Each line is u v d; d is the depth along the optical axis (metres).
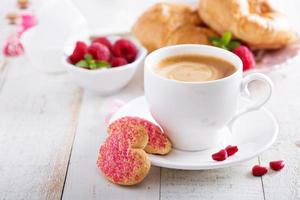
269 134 0.51
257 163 0.52
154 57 0.54
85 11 0.88
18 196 0.48
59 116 0.62
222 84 0.49
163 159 0.48
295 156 0.53
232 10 0.70
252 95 0.64
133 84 0.70
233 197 0.47
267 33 0.69
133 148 0.48
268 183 0.49
